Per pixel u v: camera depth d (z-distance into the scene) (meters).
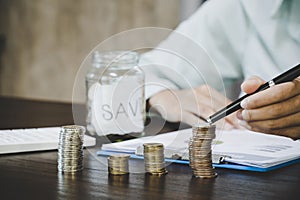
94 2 2.71
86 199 0.54
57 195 0.56
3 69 3.29
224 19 1.48
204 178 0.64
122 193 0.56
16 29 3.19
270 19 1.38
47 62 3.03
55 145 0.87
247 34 1.44
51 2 2.97
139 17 2.42
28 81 3.15
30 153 0.83
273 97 0.93
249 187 0.59
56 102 1.84
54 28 2.96
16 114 1.47
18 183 0.61
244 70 1.45
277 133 0.98
